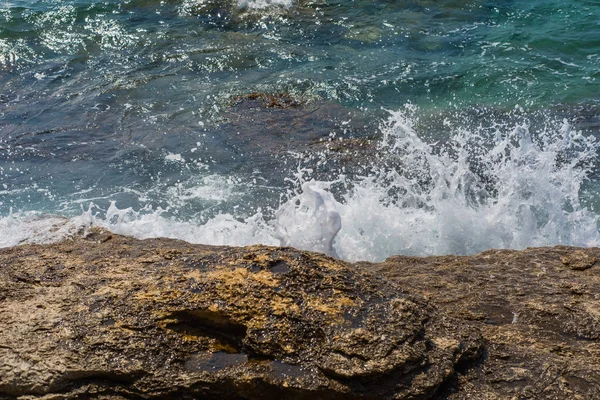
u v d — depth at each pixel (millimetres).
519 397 3168
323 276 3496
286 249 3691
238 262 3613
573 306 3953
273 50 9945
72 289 3682
